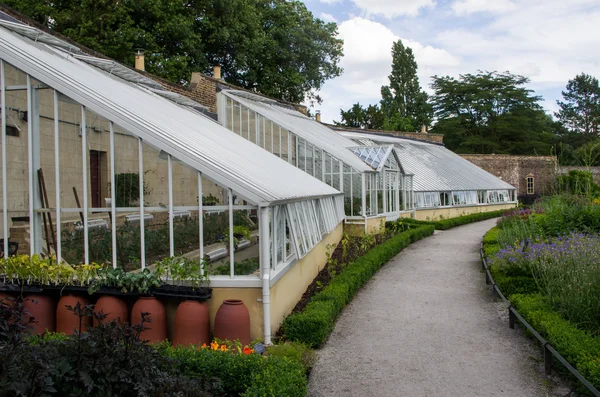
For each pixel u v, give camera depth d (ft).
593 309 26.08
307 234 39.37
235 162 32.73
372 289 43.70
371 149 85.20
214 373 21.33
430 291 42.73
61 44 41.65
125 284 26.40
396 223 82.99
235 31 114.52
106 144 29.48
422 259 58.95
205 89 77.92
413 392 22.81
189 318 25.58
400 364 26.23
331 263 48.39
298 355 24.09
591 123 280.72
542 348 28.19
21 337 17.06
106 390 16.01
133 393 16.72
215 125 55.31
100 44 87.76
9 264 27.35
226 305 26.03
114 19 89.45
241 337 25.81
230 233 27.48
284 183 36.55
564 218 54.85
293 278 34.81
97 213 29.27
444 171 125.59
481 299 39.86
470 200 123.95
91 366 15.80
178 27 96.68
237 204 27.45
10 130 31.17
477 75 228.84
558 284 30.14
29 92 30.22
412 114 231.50
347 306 38.04
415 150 132.87
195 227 28.30
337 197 65.51
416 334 31.22
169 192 28.30
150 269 28.63
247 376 21.03
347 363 26.40
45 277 27.04
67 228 29.86
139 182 28.73
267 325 26.66
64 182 30.09
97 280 26.84
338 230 67.51
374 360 26.84
